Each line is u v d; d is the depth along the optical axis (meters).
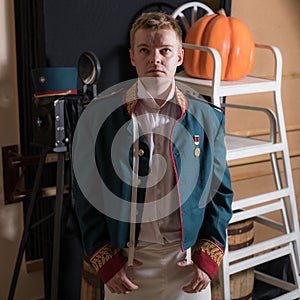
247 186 3.31
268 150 2.65
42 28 2.45
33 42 2.51
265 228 3.42
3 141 2.56
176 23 1.62
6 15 2.46
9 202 2.61
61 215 2.35
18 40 2.48
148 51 1.59
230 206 1.73
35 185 2.35
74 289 2.48
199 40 2.61
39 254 2.73
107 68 2.64
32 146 2.58
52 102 2.23
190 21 2.86
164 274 1.67
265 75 3.27
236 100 3.18
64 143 2.28
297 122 3.46
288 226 2.80
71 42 2.52
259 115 3.29
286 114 3.41
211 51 2.43
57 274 2.29
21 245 2.42
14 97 2.55
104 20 2.58
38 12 2.46
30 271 2.71
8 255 2.67
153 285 1.69
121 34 2.65
